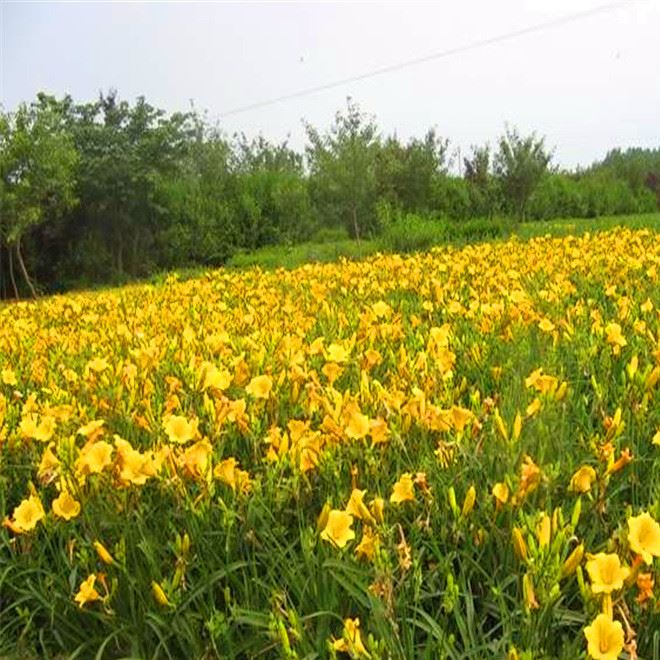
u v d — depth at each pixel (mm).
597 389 3797
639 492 3248
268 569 2916
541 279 7863
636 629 2408
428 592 2725
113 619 2928
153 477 3436
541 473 2834
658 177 43938
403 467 3389
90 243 34375
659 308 5820
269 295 8508
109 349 6051
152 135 34781
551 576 2324
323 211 32438
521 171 33406
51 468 3445
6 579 3285
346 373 4633
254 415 3777
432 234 22016
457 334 5512
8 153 29391
